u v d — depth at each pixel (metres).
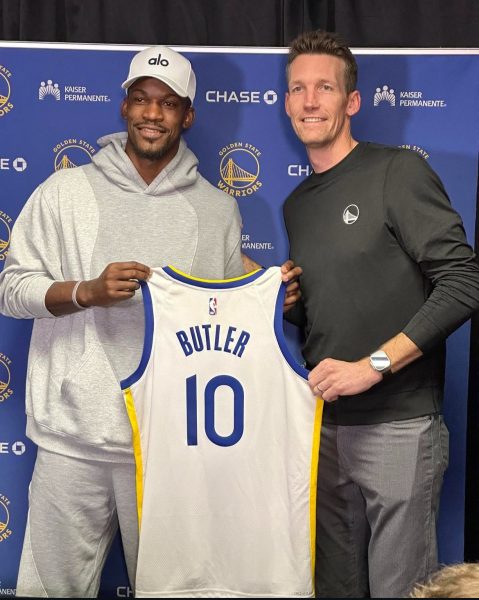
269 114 2.41
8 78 2.38
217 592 2.03
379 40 2.43
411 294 1.97
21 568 2.08
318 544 2.24
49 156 2.41
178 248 2.06
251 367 1.99
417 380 1.98
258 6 2.43
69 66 2.38
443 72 2.37
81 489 2.04
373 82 2.38
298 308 2.22
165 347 1.97
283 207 2.25
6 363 2.45
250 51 2.38
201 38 2.45
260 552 2.00
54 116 2.40
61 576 2.06
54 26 2.45
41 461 2.07
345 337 2.01
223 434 2.00
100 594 2.50
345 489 2.18
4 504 2.47
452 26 2.43
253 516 2.00
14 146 2.40
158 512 2.00
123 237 2.05
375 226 1.95
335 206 2.03
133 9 2.43
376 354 1.87
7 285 2.07
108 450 2.00
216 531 2.01
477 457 2.49
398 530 1.99
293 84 2.07
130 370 2.02
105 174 2.09
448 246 1.88
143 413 1.98
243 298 1.99
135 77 2.06
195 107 2.40
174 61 2.08
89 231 2.05
